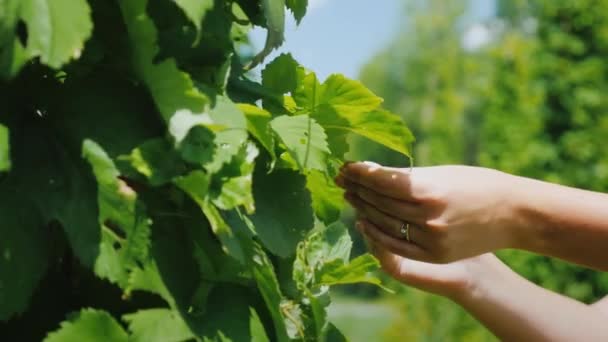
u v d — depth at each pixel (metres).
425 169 0.97
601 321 1.22
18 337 0.71
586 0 4.59
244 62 0.91
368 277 0.87
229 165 0.71
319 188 0.90
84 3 0.67
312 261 0.89
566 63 4.59
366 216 0.98
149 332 0.69
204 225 0.73
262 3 0.75
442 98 8.41
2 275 0.67
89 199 0.69
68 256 0.73
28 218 0.68
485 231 0.98
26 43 0.69
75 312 0.68
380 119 0.86
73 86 0.71
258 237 0.76
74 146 0.70
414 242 0.97
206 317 0.73
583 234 0.99
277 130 0.79
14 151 0.69
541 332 1.20
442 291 1.19
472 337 5.20
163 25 0.73
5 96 0.70
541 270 4.37
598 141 4.50
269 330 0.77
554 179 4.55
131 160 0.69
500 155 4.74
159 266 0.71
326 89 0.85
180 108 0.69
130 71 0.72
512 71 4.76
